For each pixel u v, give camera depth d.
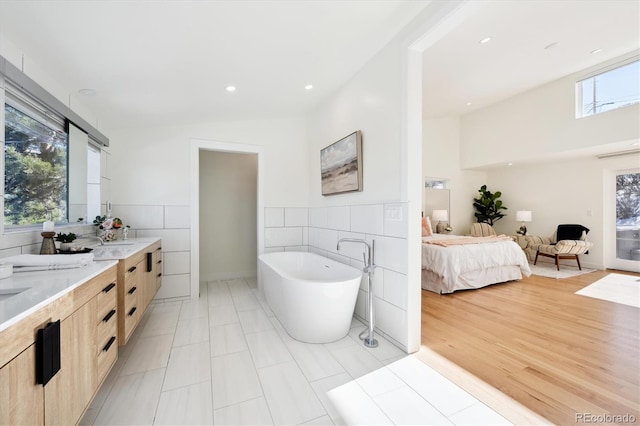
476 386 1.71
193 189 3.47
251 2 1.56
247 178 4.61
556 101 5.08
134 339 2.35
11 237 1.58
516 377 1.80
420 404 1.55
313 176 3.90
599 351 2.14
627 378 1.79
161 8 1.48
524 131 5.60
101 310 1.43
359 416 1.46
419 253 2.16
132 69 2.05
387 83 2.34
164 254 3.33
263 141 3.88
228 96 2.86
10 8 1.33
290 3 1.63
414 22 2.02
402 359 2.03
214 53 2.03
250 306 3.18
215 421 1.42
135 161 3.23
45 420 0.93
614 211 5.29
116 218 2.98
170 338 2.37
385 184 2.39
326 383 1.75
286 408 1.52
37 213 1.95
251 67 2.34
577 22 2.93
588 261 5.48
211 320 2.76
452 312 2.99
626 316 2.87
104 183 2.99
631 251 5.11
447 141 6.81
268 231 3.89
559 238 5.65
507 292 3.77
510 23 2.83
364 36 2.17
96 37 1.63
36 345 0.89
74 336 1.14
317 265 3.27
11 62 1.57
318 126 3.72
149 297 2.47
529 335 2.42
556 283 4.25
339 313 2.26
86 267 1.45
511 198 6.85
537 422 1.42
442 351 2.14
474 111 6.58
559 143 5.05
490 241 4.32
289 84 2.83
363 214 2.68
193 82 2.42
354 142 2.77
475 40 3.12
